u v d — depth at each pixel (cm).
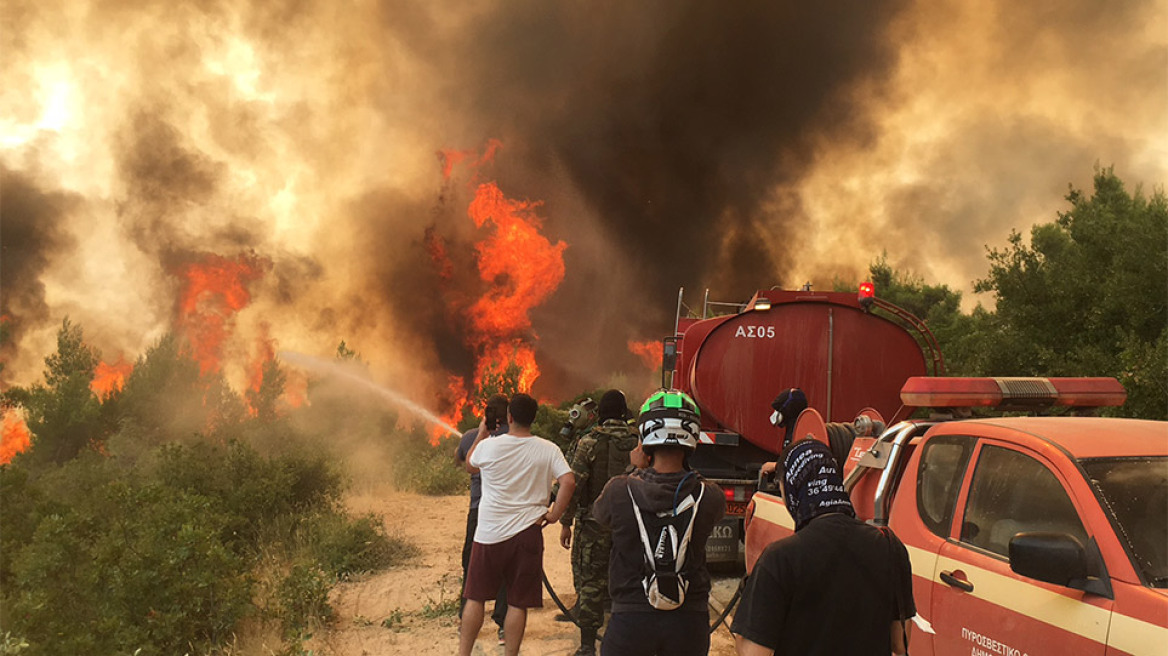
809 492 238
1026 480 348
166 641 558
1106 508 306
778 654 227
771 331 823
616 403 581
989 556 348
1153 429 358
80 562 596
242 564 677
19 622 532
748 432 819
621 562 334
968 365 1098
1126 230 957
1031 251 1052
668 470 337
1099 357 893
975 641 343
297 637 598
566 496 509
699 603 332
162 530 589
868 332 820
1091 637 285
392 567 854
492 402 601
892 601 231
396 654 586
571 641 607
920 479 409
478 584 508
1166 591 277
